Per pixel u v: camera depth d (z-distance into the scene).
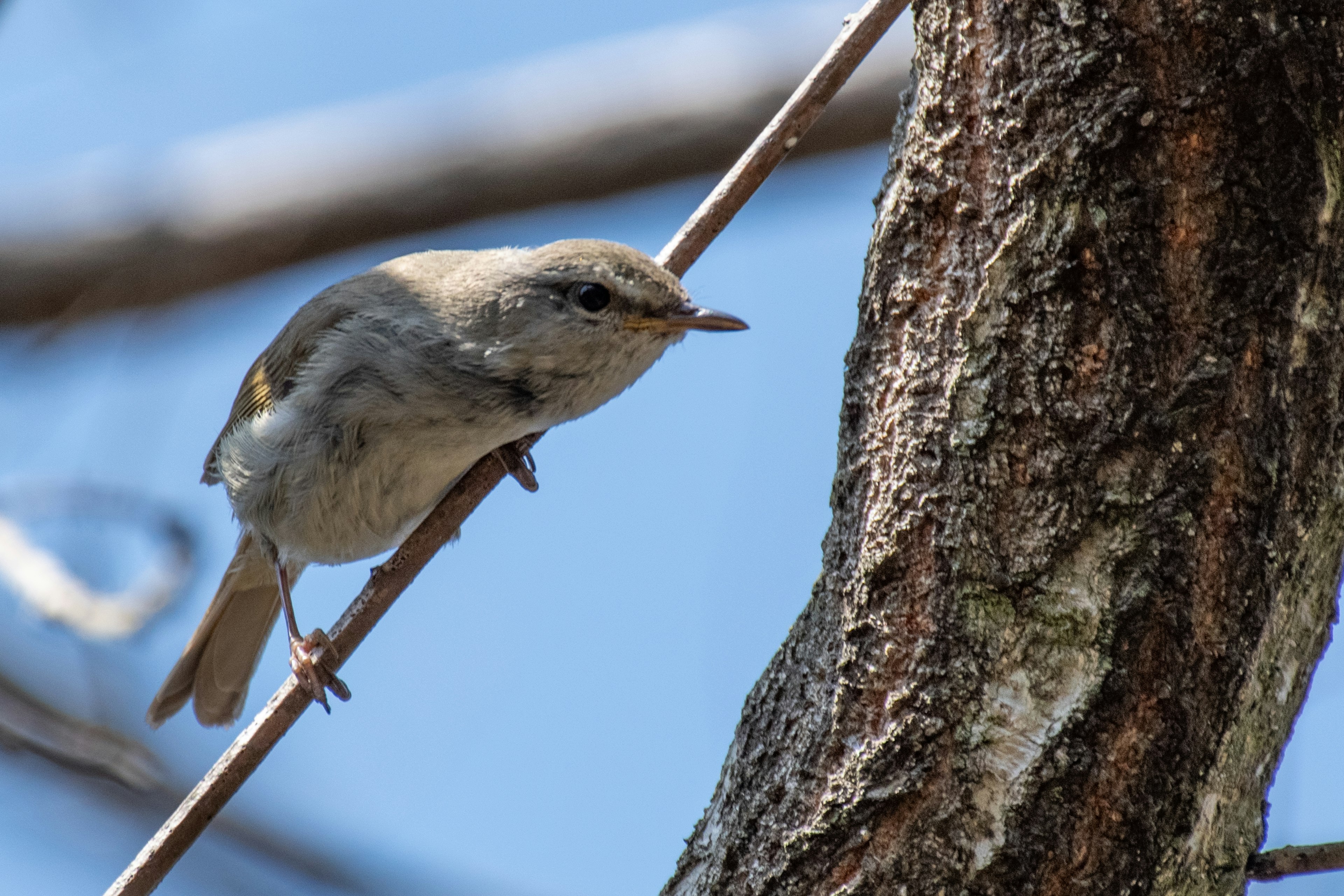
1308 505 5.43
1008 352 5.56
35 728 12.20
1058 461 5.50
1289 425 5.35
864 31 7.38
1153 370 5.39
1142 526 5.42
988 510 5.61
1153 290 5.37
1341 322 5.34
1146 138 5.31
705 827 6.32
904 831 5.66
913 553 5.77
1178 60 5.24
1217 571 5.38
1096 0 5.32
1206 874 5.51
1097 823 5.47
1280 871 5.59
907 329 5.87
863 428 6.05
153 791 12.45
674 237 7.64
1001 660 5.59
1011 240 5.53
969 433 5.64
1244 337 5.32
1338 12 5.16
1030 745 5.52
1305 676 5.61
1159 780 5.43
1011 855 5.53
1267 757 5.58
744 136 14.54
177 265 14.78
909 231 5.88
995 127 5.57
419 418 9.28
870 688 5.82
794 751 6.00
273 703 7.61
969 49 5.65
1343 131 5.24
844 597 6.00
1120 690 5.44
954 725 5.63
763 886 5.90
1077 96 5.38
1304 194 5.24
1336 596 5.65
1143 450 5.41
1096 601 5.46
